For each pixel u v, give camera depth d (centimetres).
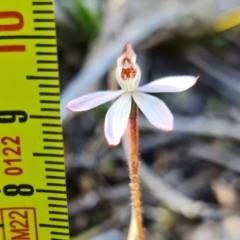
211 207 13
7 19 6
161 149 15
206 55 17
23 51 6
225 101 16
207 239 12
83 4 16
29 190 7
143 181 13
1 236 7
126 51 7
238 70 17
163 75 16
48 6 6
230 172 14
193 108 16
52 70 7
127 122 7
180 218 13
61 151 7
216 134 15
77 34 16
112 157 14
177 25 16
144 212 13
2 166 7
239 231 13
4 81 7
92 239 12
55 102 7
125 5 17
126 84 7
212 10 17
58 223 7
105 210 13
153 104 7
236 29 17
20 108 7
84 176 14
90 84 14
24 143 7
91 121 15
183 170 14
